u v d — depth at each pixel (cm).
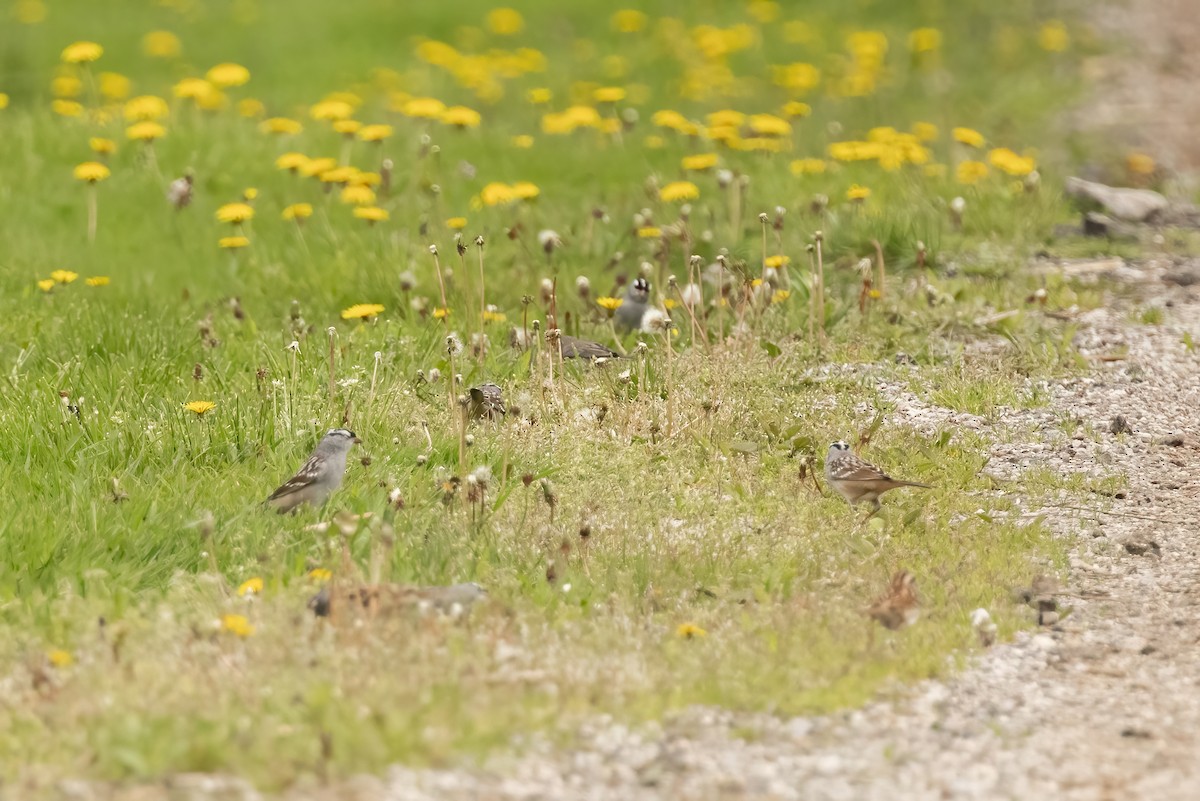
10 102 2812
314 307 1711
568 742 809
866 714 859
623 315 1567
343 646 884
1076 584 1052
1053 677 916
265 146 2278
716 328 1538
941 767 803
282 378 1342
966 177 2033
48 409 1271
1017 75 3206
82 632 918
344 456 1126
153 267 1848
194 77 3155
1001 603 1011
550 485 1134
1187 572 1070
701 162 1966
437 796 750
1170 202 2183
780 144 2341
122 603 955
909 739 834
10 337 1529
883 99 2977
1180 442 1327
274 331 1598
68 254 1862
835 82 3039
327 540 1041
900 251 1838
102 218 2008
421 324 1606
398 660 863
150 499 1109
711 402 1314
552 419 1305
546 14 3750
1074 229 2005
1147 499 1209
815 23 3694
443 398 1342
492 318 1578
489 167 2305
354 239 1902
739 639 927
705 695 862
